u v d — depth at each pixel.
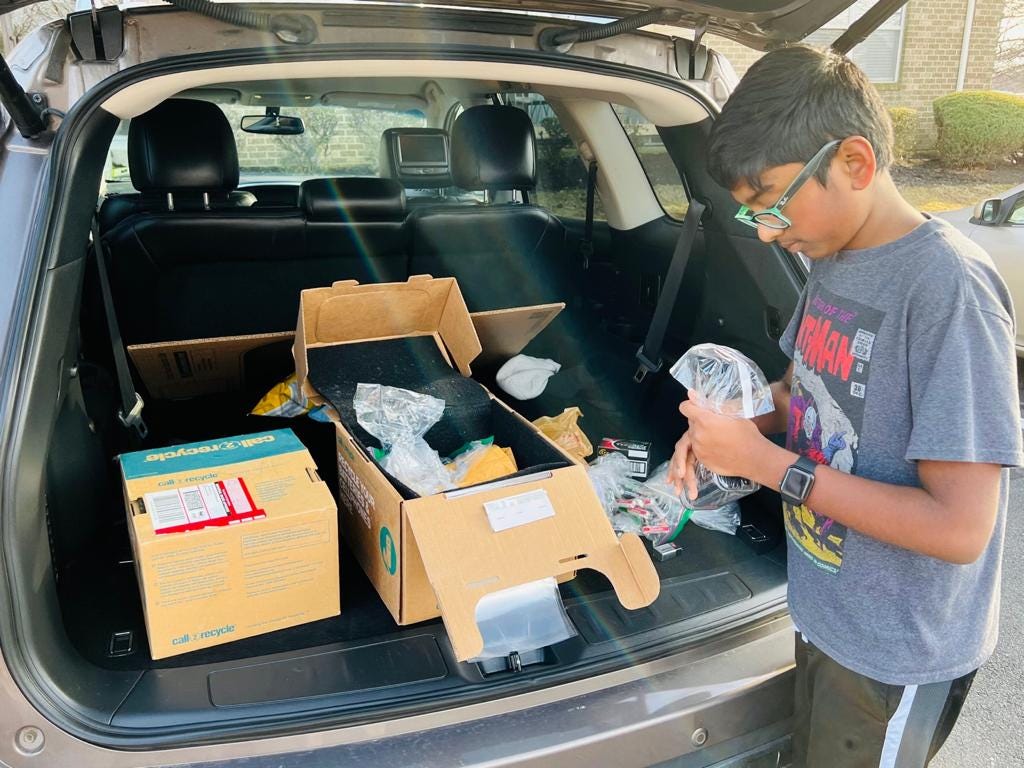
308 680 1.41
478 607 1.45
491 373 2.74
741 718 1.46
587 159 3.09
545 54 1.67
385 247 2.51
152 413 2.46
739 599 1.68
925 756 1.25
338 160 4.07
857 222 1.08
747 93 1.08
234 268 2.37
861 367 1.12
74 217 1.37
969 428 0.98
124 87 1.40
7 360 1.24
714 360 1.37
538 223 2.63
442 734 1.31
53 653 1.30
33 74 1.37
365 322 2.05
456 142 2.64
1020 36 14.41
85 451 1.79
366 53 1.54
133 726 1.27
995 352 0.99
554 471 1.60
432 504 1.48
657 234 2.87
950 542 1.00
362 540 1.77
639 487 2.01
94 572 1.74
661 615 1.61
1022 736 2.12
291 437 1.79
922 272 1.04
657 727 1.38
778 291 1.96
